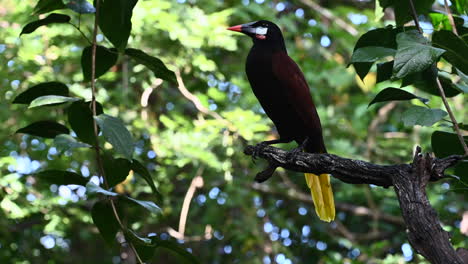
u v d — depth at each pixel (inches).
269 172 240.8
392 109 603.5
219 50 563.8
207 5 527.2
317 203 289.1
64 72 510.3
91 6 187.5
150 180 179.9
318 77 558.3
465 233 428.8
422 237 159.9
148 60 186.5
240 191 507.2
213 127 491.2
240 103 529.3
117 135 155.6
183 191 593.0
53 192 519.8
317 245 633.0
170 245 174.2
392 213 590.6
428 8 220.1
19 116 486.9
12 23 483.2
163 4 461.4
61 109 493.7
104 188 169.9
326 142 549.3
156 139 477.1
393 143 549.6
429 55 169.9
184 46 485.7
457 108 486.9
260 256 507.8
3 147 484.4
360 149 570.3
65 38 486.6
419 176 174.9
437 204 490.9
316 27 576.7
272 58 289.1
